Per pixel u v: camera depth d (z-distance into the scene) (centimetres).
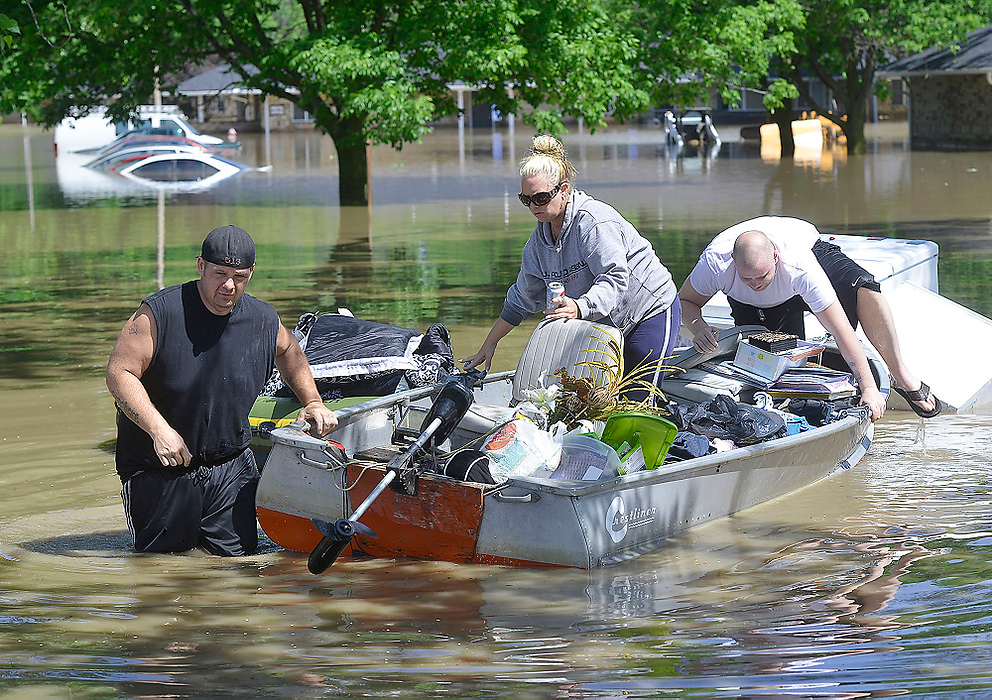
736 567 809
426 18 3488
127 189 4797
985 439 1177
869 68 6209
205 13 3656
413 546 846
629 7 5062
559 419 922
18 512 980
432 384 1058
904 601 727
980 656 627
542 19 3544
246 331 859
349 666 635
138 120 4025
